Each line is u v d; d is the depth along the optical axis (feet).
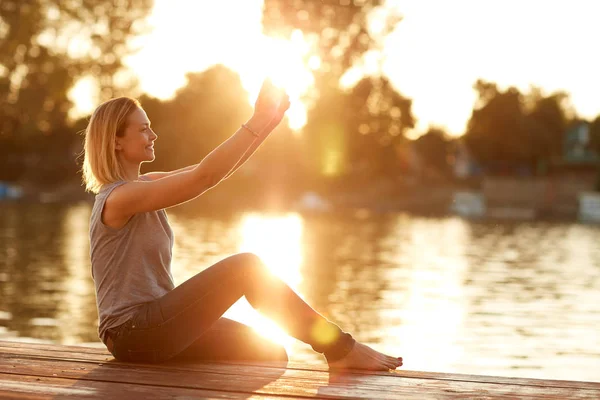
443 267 71.46
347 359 13.57
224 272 13.17
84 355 14.24
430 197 237.45
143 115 13.58
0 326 36.96
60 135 217.77
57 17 213.46
